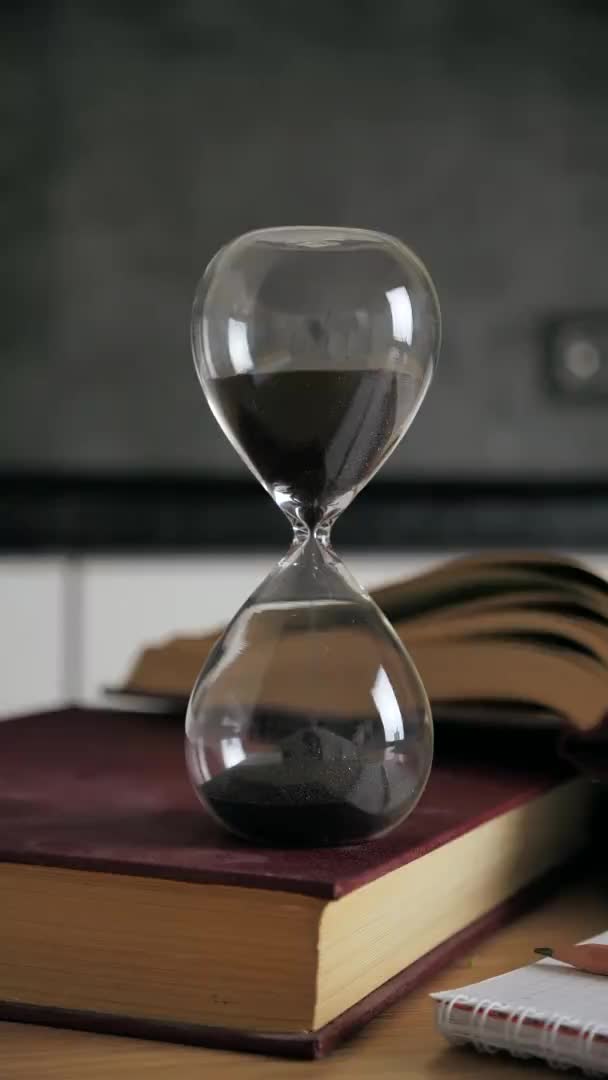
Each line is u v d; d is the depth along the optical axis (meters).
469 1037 0.48
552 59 2.14
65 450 2.04
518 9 2.13
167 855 0.51
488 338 2.13
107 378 2.06
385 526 2.09
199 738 0.53
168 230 2.07
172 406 2.06
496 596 0.71
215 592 1.94
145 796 0.60
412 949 0.54
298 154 2.10
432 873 0.55
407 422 0.54
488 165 2.13
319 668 0.53
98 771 0.65
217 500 2.06
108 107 2.07
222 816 0.53
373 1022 0.51
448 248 2.13
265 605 0.54
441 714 0.69
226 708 0.53
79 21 2.06
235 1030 0.49
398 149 2.12
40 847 0.51
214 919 0.49
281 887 0.48
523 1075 0.47
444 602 0.72
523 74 2.13
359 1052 0.49
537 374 2.13
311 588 0.54
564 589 0.69
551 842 0.66
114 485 2.05
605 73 2.15
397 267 0.53
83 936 0.51
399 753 0.53
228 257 0.53
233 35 2.09
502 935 0.59
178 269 2.08
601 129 2.15
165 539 2.05
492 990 0.49
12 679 1.88
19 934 0.51
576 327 2.13
